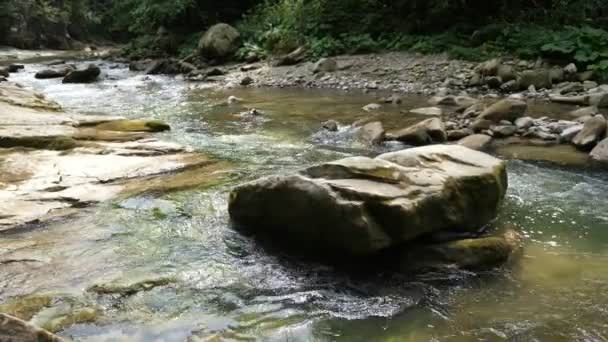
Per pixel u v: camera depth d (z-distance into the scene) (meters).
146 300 3.09
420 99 10.45
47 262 3.52
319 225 3.56
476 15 16.14
